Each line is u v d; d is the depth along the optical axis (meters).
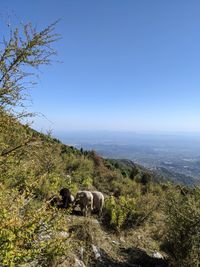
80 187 14.41
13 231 3.33
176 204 7.86
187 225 7.46
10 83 3.99
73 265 6.68
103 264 7.45
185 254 7.48
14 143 4.21
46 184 8.04
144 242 9.43
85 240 8.03
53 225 4.12
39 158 4.55
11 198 3.88
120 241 9.11
